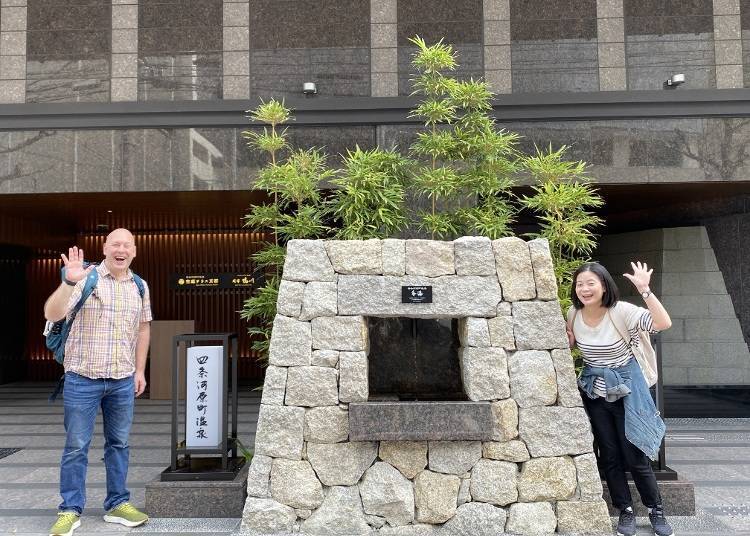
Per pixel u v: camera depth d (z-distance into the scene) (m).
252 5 7.66
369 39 7.60
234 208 9.68
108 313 3.96
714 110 7.20
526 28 7.55
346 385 3.86
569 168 5.01
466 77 7.52
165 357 10.20
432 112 4.84
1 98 7.56
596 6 7.52
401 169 4.98
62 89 7.58
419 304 3.91
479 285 3.94
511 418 3.84
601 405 3.84
